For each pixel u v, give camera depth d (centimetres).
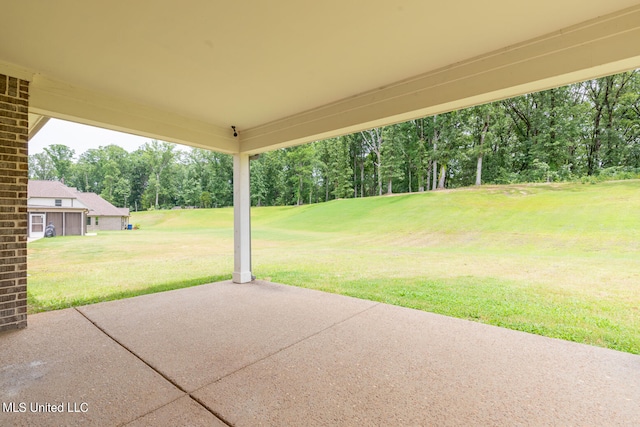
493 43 253
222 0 196
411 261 748
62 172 3278
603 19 216
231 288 491
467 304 420
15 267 295
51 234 1638
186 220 2555
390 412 171
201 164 3309
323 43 251
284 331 302
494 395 189
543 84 250
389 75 311
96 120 348
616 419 164
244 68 294
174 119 423
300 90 347
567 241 666
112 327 312
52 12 206
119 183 3300
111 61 280
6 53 265
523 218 777
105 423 160
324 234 1305
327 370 222
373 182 1852
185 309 377
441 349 260
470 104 296
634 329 325
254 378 210
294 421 162
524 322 346
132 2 197
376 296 465
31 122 416
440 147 1209
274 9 206
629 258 572
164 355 246
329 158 2105
